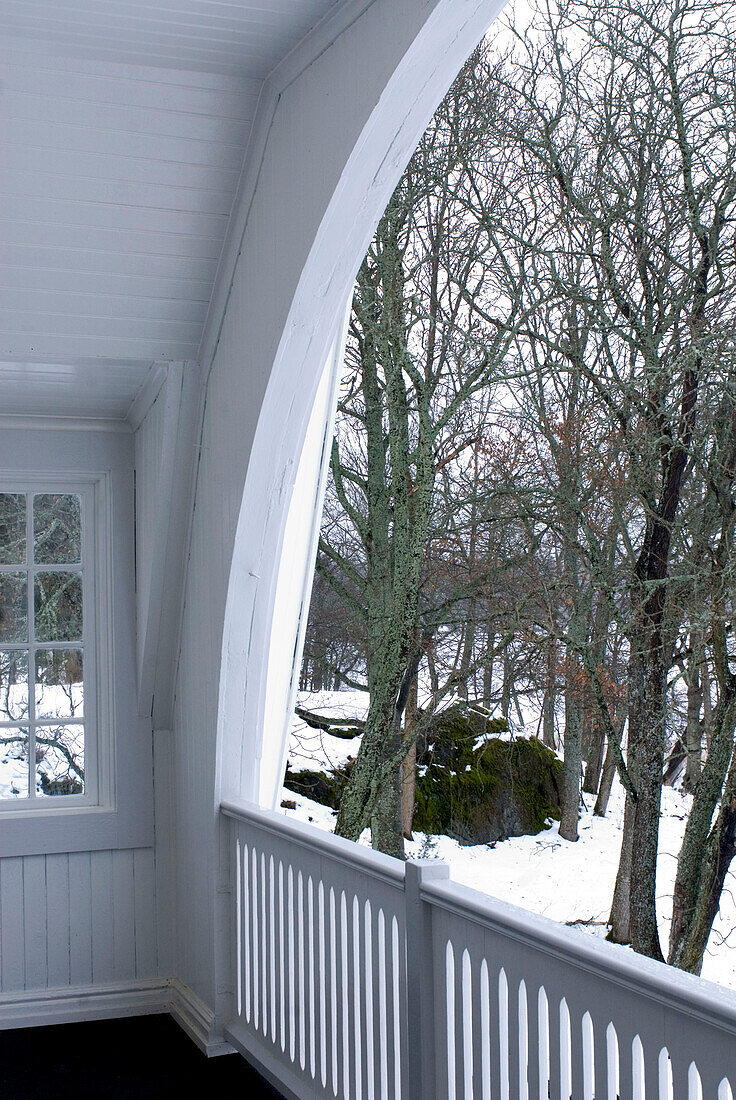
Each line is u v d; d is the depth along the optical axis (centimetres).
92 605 420
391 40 216
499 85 910
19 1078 339
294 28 248
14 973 388
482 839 991
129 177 294
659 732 876
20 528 418
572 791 965
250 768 357
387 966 248
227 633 336
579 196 879
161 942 406
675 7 820
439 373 990
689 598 852
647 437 857
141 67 265
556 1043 184
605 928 927
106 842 400
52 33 249
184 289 331
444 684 995
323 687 1088
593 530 895
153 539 376
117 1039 371
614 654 895
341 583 1059
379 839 1017
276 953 317
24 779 411
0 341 336
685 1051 153
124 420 420
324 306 279
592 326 876
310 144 257
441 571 976
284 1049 311
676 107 826
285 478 319
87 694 418
